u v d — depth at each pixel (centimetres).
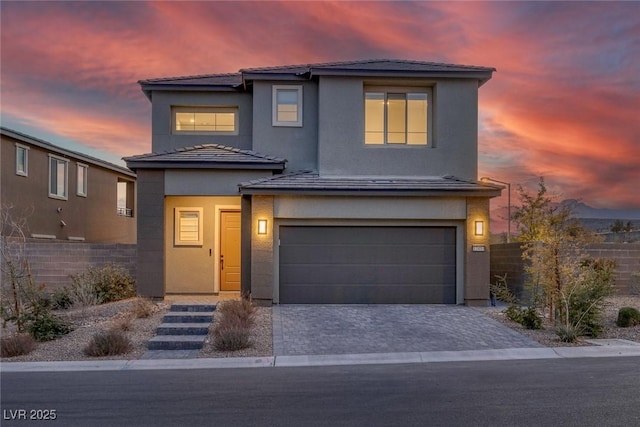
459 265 1479
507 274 1620
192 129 1759
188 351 1015
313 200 1447
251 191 1405
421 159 1596
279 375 840
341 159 1587
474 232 1456
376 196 1448
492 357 968
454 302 1475
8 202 1928
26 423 606
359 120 1595
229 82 1738
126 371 878
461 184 1478
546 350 1007
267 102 1656
